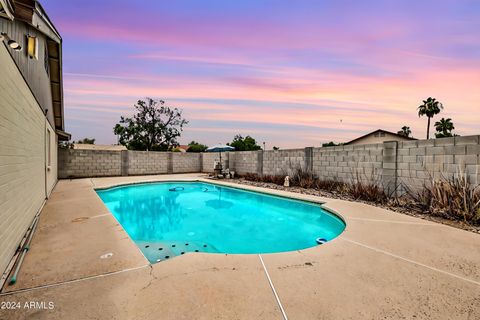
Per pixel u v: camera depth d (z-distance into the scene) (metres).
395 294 2.22
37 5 4.25
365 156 8.05
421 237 3.85
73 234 3.85
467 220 4.71
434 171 5.98
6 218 2.74
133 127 28.31
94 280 2.40
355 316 1.90
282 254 3.14
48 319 1.82
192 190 11.51
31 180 4.50
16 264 2.73
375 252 3.23
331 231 5.91
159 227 6.25
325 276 2.55
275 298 2.13
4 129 2.77
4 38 2.64
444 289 2.31
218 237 5.49
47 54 7.69
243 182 12.20
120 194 10.19
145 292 2.20
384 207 6.15
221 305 2.02
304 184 9.91
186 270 2.64
